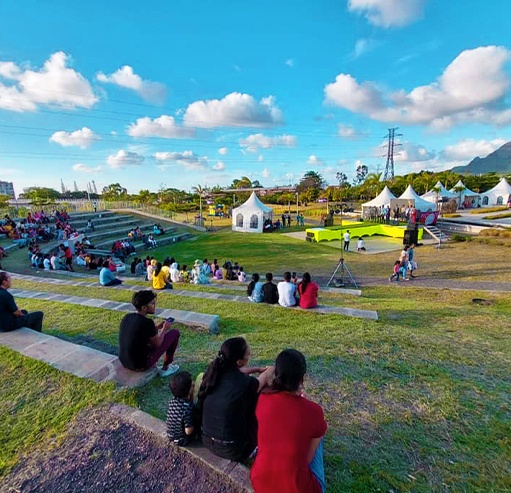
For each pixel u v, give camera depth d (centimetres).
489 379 379
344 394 336
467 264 1523
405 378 374
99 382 333
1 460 240
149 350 341
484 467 233
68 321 572
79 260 1633
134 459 234
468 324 637
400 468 231
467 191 4681
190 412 233
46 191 6153
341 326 573
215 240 2686
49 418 285
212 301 762
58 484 217
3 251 1662
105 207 3691
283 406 173
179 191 7450
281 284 709
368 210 3638
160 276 914
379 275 1416
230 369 219
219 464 220
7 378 351
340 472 226
